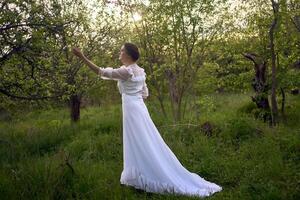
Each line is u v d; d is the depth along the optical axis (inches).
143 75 217.2
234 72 404.2
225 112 409.1
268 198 190.2
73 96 431.2
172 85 362.0
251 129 312.2
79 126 396.8
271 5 334.0
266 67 364.8
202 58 361.7
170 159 214.5
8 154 273.6
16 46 263.9
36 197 187.0
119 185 205.6
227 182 222.8
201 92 414.9
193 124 331.6
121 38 437.4
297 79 336.8
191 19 337.7
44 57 287.7
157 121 364.5
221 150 273.1
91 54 427.8
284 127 318.0
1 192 188.7
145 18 349.7
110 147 288.5
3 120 478.3
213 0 334.0
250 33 354.0
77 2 410.9
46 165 216.8
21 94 322.7
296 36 338.0
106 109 538.6
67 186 205.3
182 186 207.6
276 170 218.5
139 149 208.2
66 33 298.8
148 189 207.0
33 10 259.8
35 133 356.2
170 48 352.2
